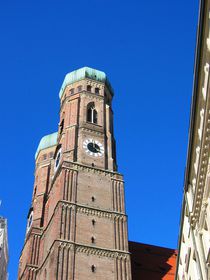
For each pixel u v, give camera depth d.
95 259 65.19
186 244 45.38
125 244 68.81
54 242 64.75
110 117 88.81
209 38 29.84
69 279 61.25
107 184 75.62
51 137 104.19
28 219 91.06
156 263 82.88
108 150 81.69
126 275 65.19
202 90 32.47
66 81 93.94
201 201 36.41
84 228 68.00
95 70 95.44
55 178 78.00
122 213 72.56
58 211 68.44
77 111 85.69
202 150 33.69
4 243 133.88
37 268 77.00
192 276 42.84
